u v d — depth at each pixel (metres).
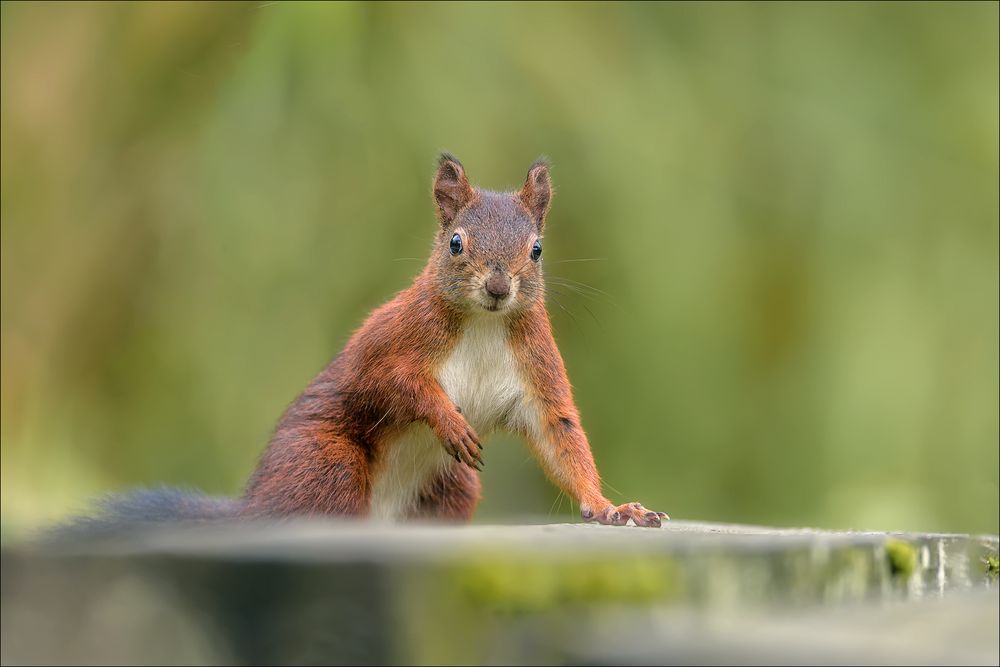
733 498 14.59
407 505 8.70
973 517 14.16
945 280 14.97
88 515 8.53
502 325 8.38
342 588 3.62
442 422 7.96
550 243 14.84
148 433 14.54
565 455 8.37
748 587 4.34
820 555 4.72
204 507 8.56
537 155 14.78
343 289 14.40
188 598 3.73
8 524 8.25
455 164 8.91
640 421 14.71
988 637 4.43
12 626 3.86
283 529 4.88
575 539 4.45
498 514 15.42
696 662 3.84
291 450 8.13
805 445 14.45
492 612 3.64
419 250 14.38
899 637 4.35
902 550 5.32
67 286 14.82
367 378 8.20
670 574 4.05
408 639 3.59
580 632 3.75
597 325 14.79
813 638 4.18
